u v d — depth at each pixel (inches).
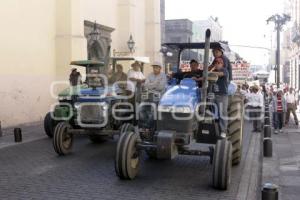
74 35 773.3
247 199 267.4
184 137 291.6
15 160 378.3
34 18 698.8
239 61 903.7
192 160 376.8
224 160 282.2
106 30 980.6
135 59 508.7
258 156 413.4
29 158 387.9
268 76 1571.1
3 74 621.9
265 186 221.3
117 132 406.6
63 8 764.0
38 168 346.0
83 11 858.1
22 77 665.6
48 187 289.0
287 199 268.1
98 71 503.2
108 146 451.2
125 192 277.4
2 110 619.5
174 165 356.8
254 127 610.9
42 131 577.3
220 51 331.3
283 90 673.0
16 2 651.5
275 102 600.7
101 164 361.1
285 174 337.1
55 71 763.4
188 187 291.0
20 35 661.9
